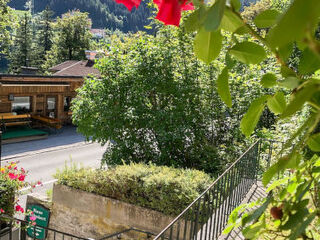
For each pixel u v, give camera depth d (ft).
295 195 2.64
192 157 32.27
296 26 0.95
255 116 2.75
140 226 22.24
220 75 2.36
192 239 12.26
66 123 80.12
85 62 106.83
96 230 23.99
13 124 65.77
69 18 140.67
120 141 33.99
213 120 33.40
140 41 33.63
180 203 20.95
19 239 24.39
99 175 24.29
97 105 33.27
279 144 23.63
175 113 32.37
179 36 32.58
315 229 2.98
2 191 22.12
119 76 33.78
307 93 1.49
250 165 17.89
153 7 33.09
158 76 32.35
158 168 24.11
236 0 1.94
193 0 1.85
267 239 3.29
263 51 2.14
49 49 169.89
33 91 70.33
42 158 54.39
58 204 25.58
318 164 3.07
